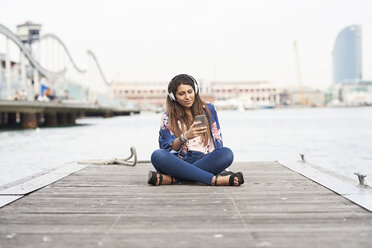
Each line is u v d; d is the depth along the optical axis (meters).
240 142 12.95
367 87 196.00
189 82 2.91
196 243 1.71
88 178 3.59
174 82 2.92
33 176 3.70
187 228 1.94
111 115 61.19
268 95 149.25
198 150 3.11
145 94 130.62
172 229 1.92
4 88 23.72
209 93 137.00
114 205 2.45
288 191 2.83
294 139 14.15
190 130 2.85
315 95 177.50
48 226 1.99
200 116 2.82
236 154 9.34
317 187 2.98
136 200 2.58
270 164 4.57
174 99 3.01
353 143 12.30
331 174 3.62
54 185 3.21
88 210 2.32
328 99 196.50
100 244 1.71
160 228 1.94
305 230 1.88
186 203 2.47
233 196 2.67
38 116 36.09
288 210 2.27
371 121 32.69
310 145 11.70
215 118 3.12
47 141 14.45
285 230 1.89
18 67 30.91
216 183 3.02
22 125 26.38
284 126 25.06
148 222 2.05
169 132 3.07
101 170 4.18
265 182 3.24
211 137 3.13
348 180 3.26
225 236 1.81
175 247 1.66
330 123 29.27
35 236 1.82
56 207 2.41
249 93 148.50
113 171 4.10
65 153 10.01
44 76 34.84
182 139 2.90
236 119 41.00
